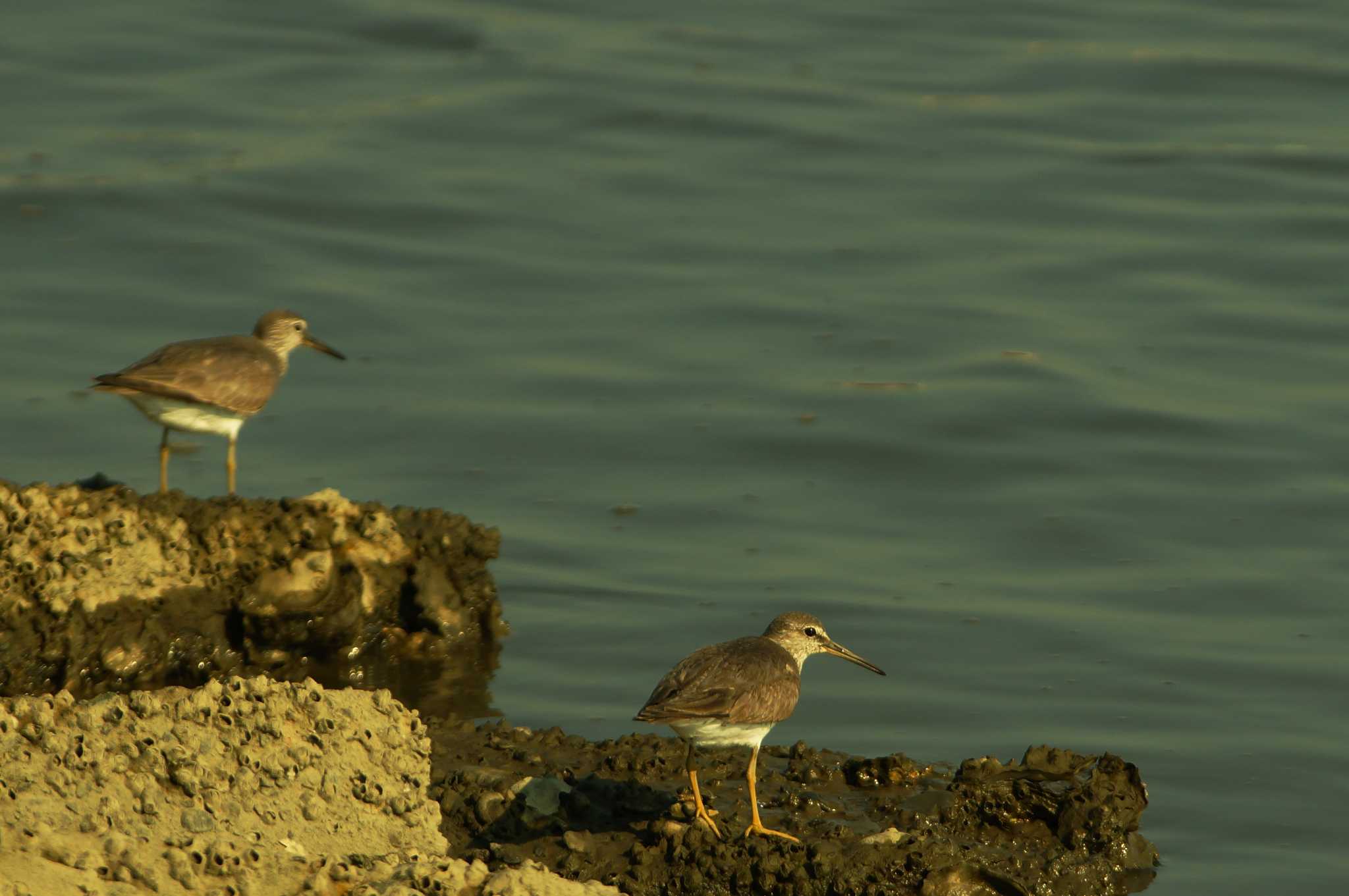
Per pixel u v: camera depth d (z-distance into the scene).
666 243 22.78
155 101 26.19
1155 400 19.08
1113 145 25.25
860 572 16.16
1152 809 12.28
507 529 16.80
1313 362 19.91
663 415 19.06
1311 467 17.81
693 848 10.59
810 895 10.37
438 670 14.52
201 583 14.20
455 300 21.48
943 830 11.41
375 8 29.66
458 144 25.31
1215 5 29.73
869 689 14.16
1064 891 10.98
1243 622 15.22
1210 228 22.92
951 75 27.47
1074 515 17.14
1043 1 30.03
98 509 13.98
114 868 9.18
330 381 19.70
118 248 22.17
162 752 10.27
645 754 12.23
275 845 9.94
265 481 17.53
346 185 23.91
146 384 14.96
